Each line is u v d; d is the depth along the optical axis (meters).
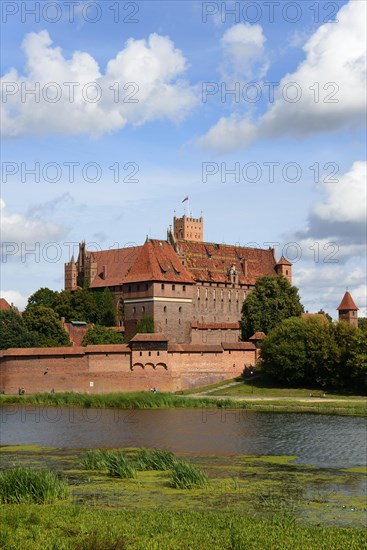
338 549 43.38
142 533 46.22
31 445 92.69
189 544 44.00
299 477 71.19
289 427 109.38
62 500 59.09
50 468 75.06
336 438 98.38
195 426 110.62
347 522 53.84
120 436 100.44
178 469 66.44
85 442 95.31
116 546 43.41
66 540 44.56
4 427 110.44
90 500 59.41
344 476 71.88
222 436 100.38
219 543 44.50
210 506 58.16
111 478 68.81
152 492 62.84
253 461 81.00
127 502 59.00
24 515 50.62
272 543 44.50
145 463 73.88
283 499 61.09
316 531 47.56
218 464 79.00
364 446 91.69
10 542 43.91
